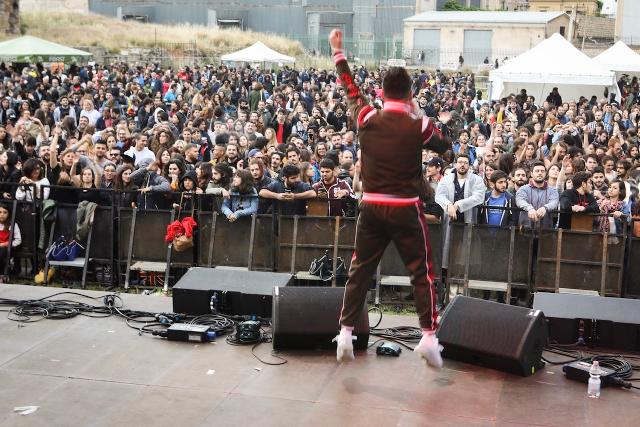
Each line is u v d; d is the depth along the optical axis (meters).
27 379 6.27
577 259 8.89
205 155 13.92
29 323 7.47
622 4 56.47
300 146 12.77
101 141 10.84
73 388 6.12
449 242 9.08
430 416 5.70
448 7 66.25
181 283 7.72
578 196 9.27
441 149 5.49
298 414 5.71
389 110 5.44
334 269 9.22
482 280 9.05
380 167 5.46
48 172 11.02
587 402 5.97
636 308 7.18
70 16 52.62
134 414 5.71
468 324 6.59
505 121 19.05
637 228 9.08
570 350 7.01
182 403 5.88
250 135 14.55
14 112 18.98
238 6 59.66
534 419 5.69
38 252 9.83
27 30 47.00
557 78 24.62
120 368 6.49
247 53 33.09
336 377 6.34
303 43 57.44
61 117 19.00
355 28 59.25
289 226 9.41
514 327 6.43
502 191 9.39
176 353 6.82
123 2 60.44
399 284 9.03
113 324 7.49
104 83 26.78
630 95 29.94
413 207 5.54
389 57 54.66
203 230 9.61
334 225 9.33
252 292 7.55
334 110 19.69
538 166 9.23
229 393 6.04
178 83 30.19
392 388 6.15
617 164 11.73
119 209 9.66
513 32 52.84
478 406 5.88
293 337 6.73
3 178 10.39
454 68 53.38
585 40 61.53
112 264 9.65
